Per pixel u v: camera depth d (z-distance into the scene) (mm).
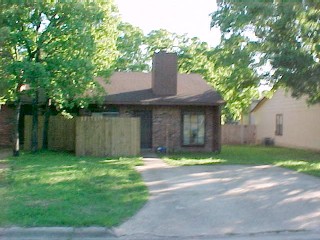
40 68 17656
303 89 19500
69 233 8016
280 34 19469
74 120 24031
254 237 8047
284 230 8398
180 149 24891
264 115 36531
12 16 17594
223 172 15305
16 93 19109
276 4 19203
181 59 39969
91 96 21469
